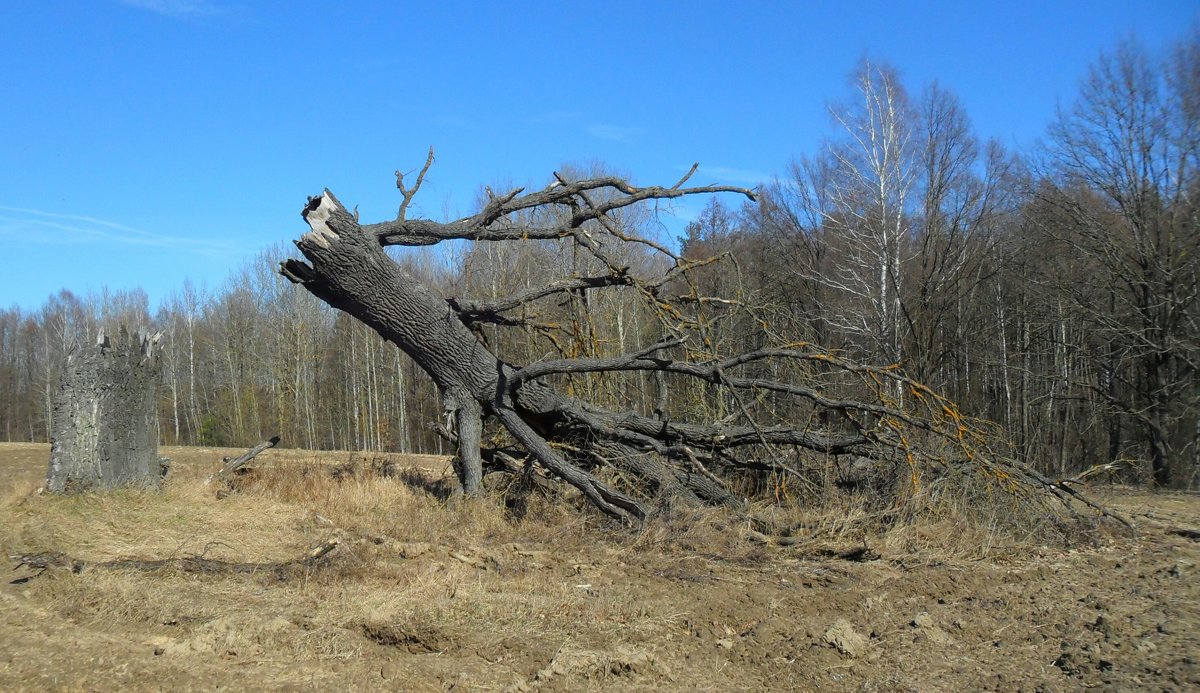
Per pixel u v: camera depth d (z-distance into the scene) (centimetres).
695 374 1162
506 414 1138
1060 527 1009
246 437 4162
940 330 2541
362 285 1103
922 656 593
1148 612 684
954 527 981
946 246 2416
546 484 1183
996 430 1216
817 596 744
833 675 558
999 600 734
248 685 506
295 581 754
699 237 3084
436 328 1138
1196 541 1009
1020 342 2675
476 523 1071
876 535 1002
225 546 898
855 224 2592
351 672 534
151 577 747
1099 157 2159
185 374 5128
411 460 2020
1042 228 2302
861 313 2453
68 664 520
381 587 736
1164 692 504
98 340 1063
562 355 1295
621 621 660
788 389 1135
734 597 742
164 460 1291
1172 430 2138
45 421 5378
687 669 565
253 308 4447
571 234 1184
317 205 1064
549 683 529
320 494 1233
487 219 1190
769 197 2836
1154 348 2033
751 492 1250
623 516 1066
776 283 2644
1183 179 2092
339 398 4391
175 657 544
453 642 593
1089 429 2519
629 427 1195
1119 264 2128
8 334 5916
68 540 864
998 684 539
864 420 1173
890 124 2506
